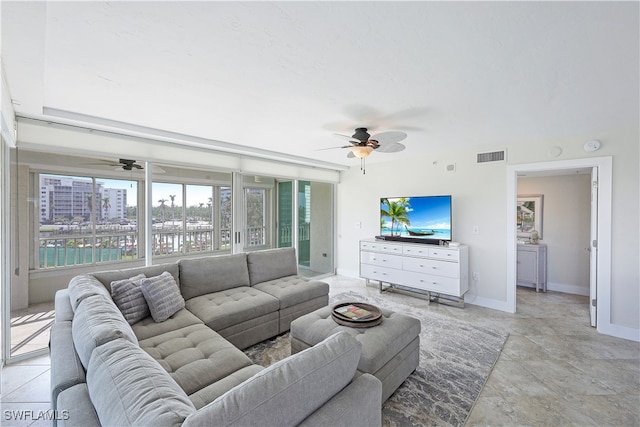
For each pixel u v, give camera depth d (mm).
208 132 3254
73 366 1280
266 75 1910
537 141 3592
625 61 1712
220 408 821
